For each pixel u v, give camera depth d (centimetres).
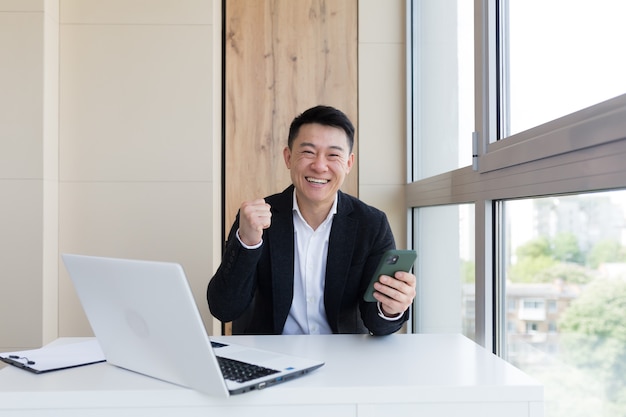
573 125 115
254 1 296
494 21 168
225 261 175
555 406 134
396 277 157
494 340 170
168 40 274
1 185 253
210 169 275
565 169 120
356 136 295
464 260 204
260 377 120
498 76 168
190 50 274
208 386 113
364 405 118
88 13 273
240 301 178
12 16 253
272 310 191
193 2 274
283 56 296
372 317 166
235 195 296
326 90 296
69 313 273
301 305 195
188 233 275
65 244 273
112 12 273
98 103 273
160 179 275
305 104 296
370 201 294
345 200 197
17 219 253
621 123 98
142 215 275
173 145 275
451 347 156
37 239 254
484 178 170
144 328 119
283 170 296
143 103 274
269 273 190
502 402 119
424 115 274
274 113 296
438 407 119
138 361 128
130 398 117
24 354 146
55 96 268
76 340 166
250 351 145
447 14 231
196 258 275
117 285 119
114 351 133
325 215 192
